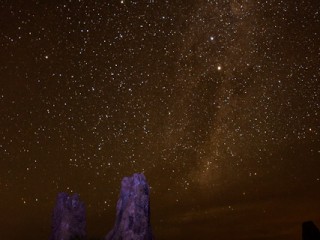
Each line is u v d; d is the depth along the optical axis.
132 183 13.41
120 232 12.96
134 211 13.00
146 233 12.91
